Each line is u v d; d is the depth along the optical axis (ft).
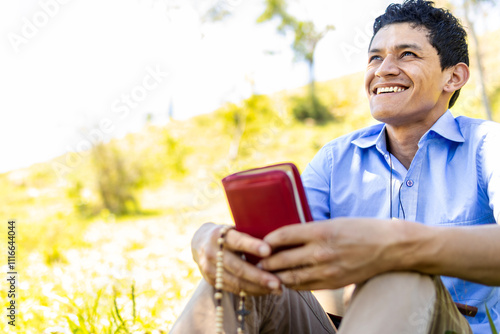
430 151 5.07
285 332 4.59
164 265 11.31
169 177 34.22
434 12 5.13
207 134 38.65
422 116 5.11
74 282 9.96
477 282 3.62
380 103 5.11
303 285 3.65
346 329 3.46
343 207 5.55
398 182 5.19
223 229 3.79
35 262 13.75
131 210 31.30
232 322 3.98
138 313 7.54
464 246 3.41
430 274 3.57
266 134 35.42
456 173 4.94
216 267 3.87
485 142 4.77
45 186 30.94
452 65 5.19
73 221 21.71
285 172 3.57
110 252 13.89
